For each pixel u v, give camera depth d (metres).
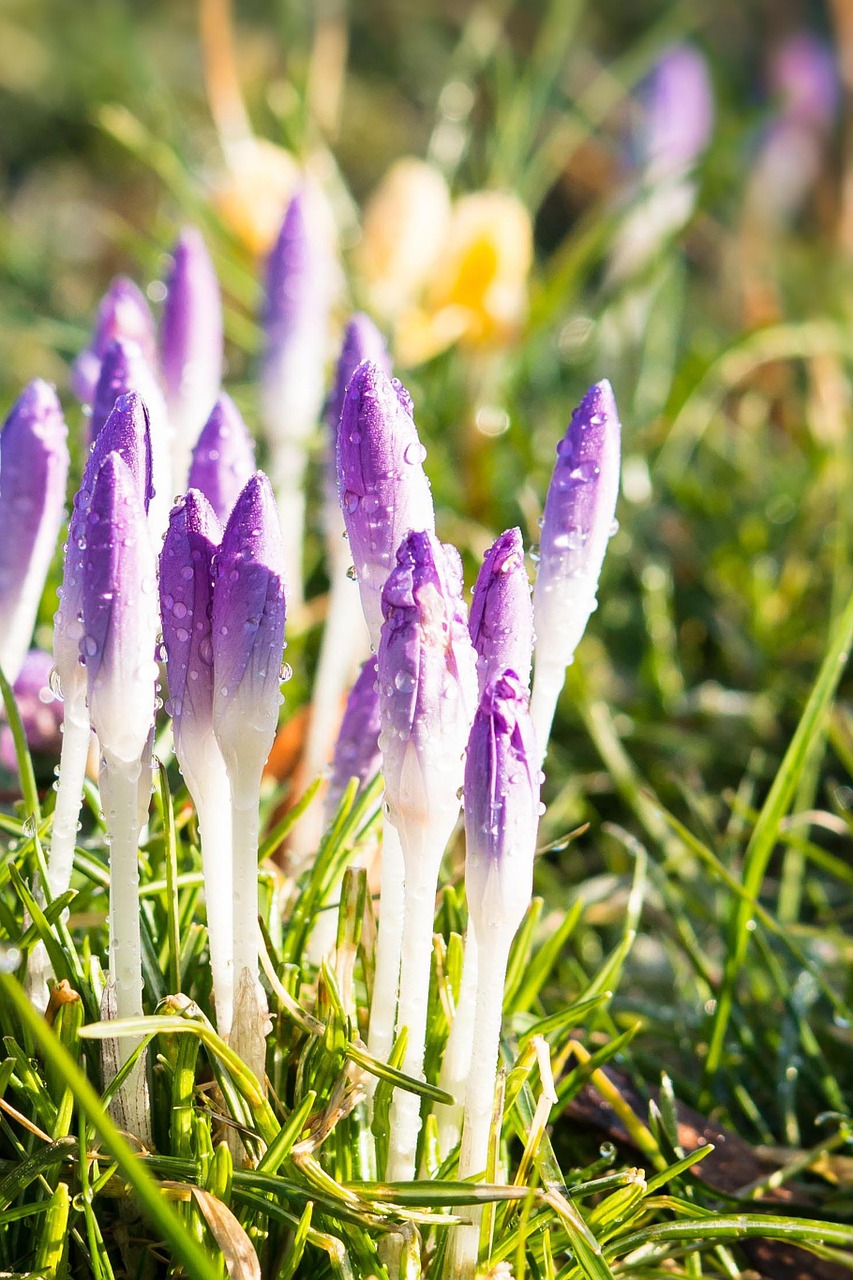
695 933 0.62
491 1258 0.47
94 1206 0.48
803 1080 0.56
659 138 1.01
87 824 0.56
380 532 0.46
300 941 0.51
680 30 1.16
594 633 0.84
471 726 0.45
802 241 1.25
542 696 0.49
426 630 0.45
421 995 0.47
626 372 1.00
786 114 1.24
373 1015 0.47
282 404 0.62
